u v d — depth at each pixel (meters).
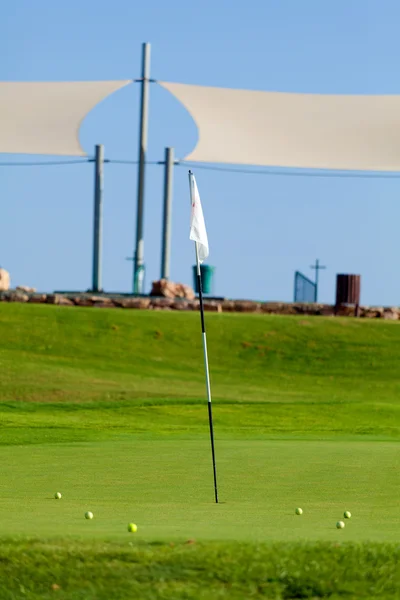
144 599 21.33
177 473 41.09
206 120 134.25
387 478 39.53
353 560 22.94
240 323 131.50
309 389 113.00
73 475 40.34
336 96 143.00
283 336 128.50
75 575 22.14
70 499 33.25
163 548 23.39
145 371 114.38
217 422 82.62
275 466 43.81
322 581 21.98
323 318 136.00
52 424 73.62
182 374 115.25
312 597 21.62
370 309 141.38
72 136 133.38
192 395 101.44
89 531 25.23
